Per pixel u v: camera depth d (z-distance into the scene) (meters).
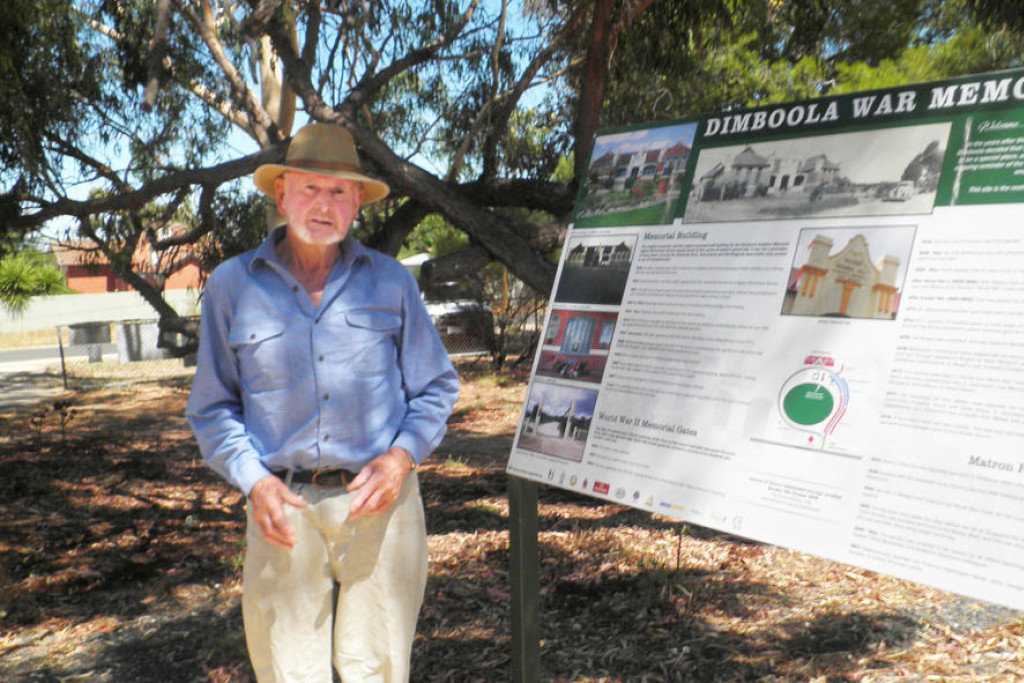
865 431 1.99
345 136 2.29
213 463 2.28
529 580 2.73
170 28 9.23
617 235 2.62
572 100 8.61
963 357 1.89
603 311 2.58
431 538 5.36
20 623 4.22
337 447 2.23
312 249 2.28
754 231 2.31
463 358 16.16
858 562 1.92
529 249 6.60
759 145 2.35
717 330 2.31
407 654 2.40
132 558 5.29
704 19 7.83
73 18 8.73
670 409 2.35
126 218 9.11
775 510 2.07
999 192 1.92
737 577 4.31
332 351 2.23
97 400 13.52
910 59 10.61
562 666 3.42
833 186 2.18
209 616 4.23
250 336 2.21
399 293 2.32
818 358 2.10
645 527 5.32
